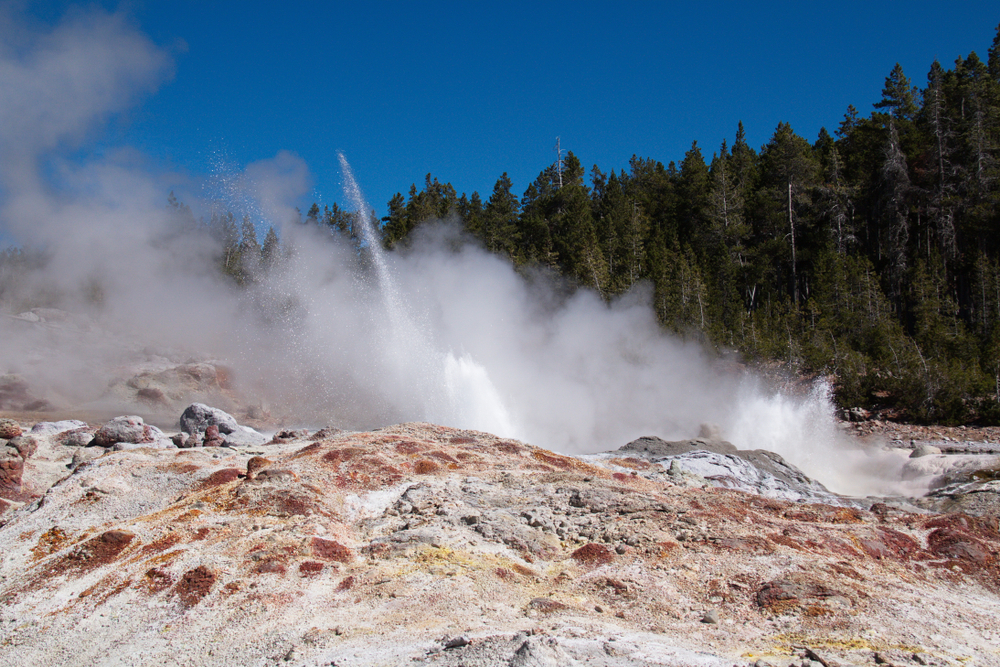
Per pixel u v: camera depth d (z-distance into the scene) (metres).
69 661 5.32
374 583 6.24
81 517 8.21
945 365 26.80
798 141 45.75
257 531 7.22
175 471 9.32
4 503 9.56
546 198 54.75
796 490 12.13
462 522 7.78
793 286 41.97
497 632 5.19
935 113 41.22
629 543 7.14
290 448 11.62
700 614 5.77
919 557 7.38
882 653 5.07
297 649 5.13
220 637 5.48
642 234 44.66
